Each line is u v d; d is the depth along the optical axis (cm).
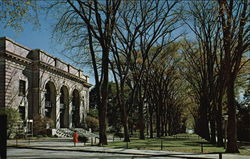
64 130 4962
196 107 7050
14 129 3703
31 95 4541
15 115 3647
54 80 5141
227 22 2075
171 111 6362
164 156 1859
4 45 3922
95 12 2547
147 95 4575
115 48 3020
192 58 3438
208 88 3416
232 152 2117
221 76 2745
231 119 2166
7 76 3947
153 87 4497
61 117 5747
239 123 4653
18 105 4169
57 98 5256
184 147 2614
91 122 6231
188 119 11956
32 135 4034
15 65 4150
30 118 4469
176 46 3609
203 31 2859
